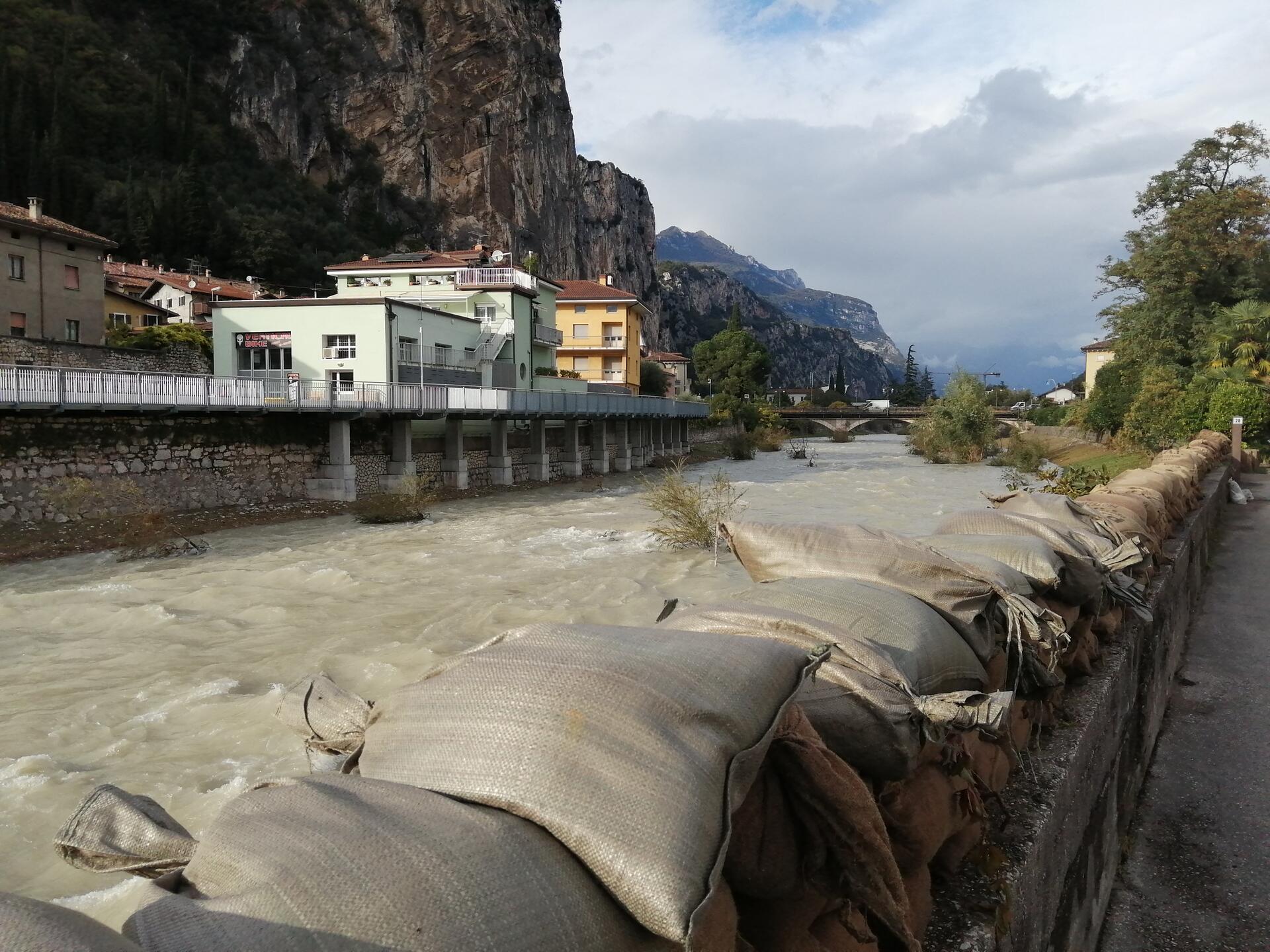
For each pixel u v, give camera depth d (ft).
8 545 58.08
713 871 4.59
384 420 99.04
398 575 51.44
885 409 353.72
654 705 5.13
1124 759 14.89
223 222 278.87
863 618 9.13
